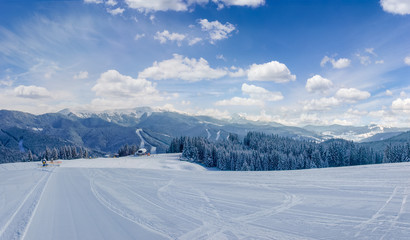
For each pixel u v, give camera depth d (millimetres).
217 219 7418
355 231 5867
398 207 7516
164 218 7648
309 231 6070
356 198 8938
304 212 7742
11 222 7676
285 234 5949
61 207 9406
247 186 13141
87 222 7406
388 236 5457
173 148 110500
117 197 11195
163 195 11477
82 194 12148
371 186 10719
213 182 15195
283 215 7562
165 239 5891
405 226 5969
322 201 8953
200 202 9812
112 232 6480
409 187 9992
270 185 13000
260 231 6238
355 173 14711
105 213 8367
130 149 135000
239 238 5812
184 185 14422
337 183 12094
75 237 6188
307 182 13055
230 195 11023
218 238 5855
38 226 7176
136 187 14141
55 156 104312
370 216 6891
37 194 12438
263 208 8523
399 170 14453
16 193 12938
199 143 87250
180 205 9359
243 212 8109
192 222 7195
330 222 6629
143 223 7176
